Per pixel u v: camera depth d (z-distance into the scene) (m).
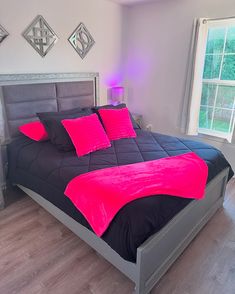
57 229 2.18
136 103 4.17
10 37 2.58
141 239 1.42
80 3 3.12
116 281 1.66
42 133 2.59
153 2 3.46
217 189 2.35
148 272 1.53
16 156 2.52
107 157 2.27
